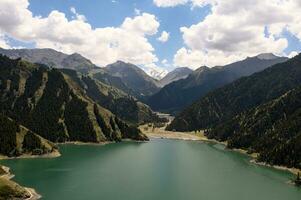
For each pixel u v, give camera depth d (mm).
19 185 160250
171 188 177750
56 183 178000
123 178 195125
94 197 156875
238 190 177750
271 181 198250
